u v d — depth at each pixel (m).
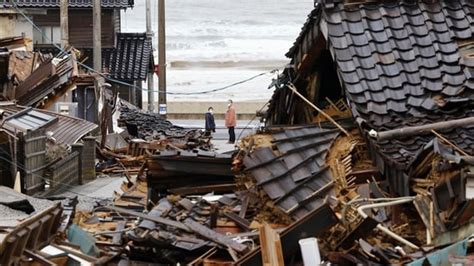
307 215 23.34
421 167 26.73
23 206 30.56
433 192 24.66
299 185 28.75
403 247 24.17
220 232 28.34
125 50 105.75
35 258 21.23
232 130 77.31
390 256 23.11
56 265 21.34
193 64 162.00
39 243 22.56
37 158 46.72
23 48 66.00
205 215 29.77
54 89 57.66
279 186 28.94
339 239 24.22
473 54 31.92
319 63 36.41
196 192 35.31
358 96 30.56
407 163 27.25
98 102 70.25
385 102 30.42
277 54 171.62
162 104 85.06
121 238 27.94
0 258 19.67
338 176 28.80
